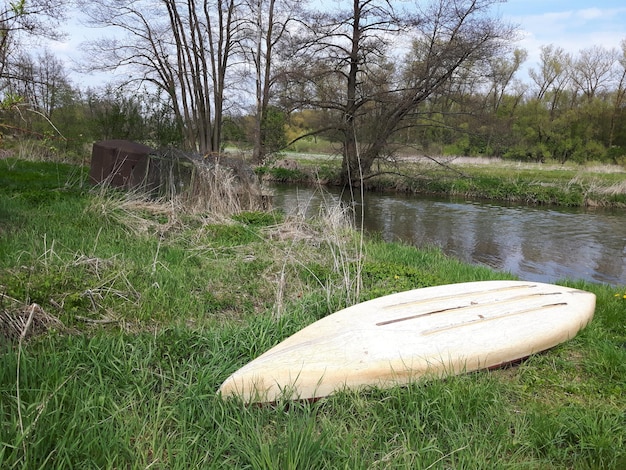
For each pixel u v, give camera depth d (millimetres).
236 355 3789
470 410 3197
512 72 41156
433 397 3277
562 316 4656
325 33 22906
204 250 6883
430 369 3609
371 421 3082
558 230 13891
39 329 3873
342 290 5312
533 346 4156
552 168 32500
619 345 4660
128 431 2682
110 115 17266
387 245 9336
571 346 4500
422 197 20547
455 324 4207
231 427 2863
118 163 10289
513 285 5516
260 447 2564
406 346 3777
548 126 41562
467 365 3801
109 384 3199
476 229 13797
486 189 20781
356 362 3490
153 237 7207
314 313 4902
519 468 2721
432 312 4430
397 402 3266
